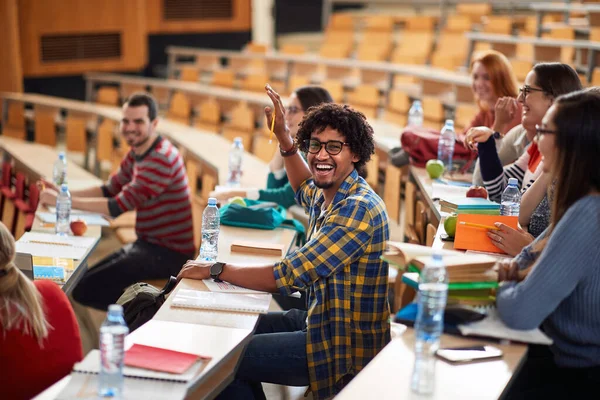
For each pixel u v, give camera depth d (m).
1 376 2.06
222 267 2.62
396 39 10.05
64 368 2.13
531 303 1.94
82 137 7.50
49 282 2.21
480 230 2.58
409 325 2.05
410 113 5.42
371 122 6.44
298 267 2.46
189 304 2.43
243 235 3.30
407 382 1.85
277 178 3.79
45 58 9.91
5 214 5.13
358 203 2.47
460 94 6.68
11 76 9.35
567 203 1.97
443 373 1.89
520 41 7.14
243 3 11.39
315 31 12.09
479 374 1.88
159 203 4.08
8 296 2.05
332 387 2.47
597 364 2.01
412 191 3.81
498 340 2.04
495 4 9.55
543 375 2.09
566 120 1.95
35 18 9.72
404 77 7.68
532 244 2.20
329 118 2.52
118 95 9.41
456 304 2.11
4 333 2.05
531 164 3.07
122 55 10.49
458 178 3.88
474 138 3.22
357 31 10.80
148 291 2.69
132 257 4.04
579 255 1.90
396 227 4.56
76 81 10.27
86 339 4.20
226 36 11.48
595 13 6.76
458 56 8.32
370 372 1.89
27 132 8.91
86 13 10.09
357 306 2.49
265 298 2.50
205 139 6.24
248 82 8.92
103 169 8.11
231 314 2.40
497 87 4.03
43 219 3.80
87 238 3.50
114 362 1.87
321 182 2.55
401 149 4.66
